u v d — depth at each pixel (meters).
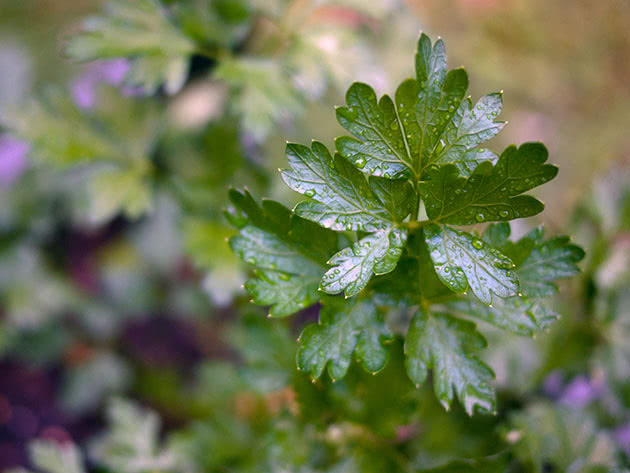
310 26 0.33
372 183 0.23
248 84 0.31
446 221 0.23
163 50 0.31
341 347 0.24
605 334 0.31
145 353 0.52
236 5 0.32
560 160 0.51
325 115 0.45
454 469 0.26
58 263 0.50
